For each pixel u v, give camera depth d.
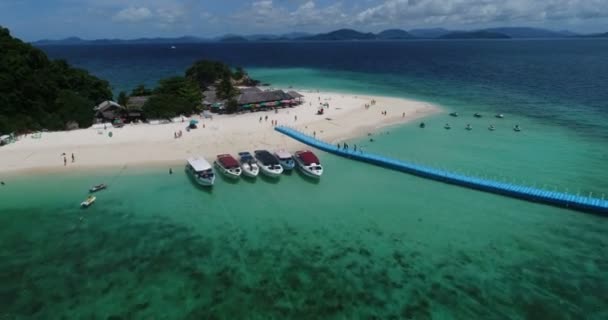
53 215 33.50
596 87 97.75
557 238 30.84
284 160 44.00
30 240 29.88
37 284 25.12
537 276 26.27
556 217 34.12
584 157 48.16
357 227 32.34
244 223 32.75
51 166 42.94
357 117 66.94
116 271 26.42
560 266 27.31
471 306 23.62
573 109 73.75
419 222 33.22
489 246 29.73
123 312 22.89
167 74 145.75
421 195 38.44
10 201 35.62
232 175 40.91
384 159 46.25
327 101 80.38
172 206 35.41
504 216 34.31
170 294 24.38
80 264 27.11
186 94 70.69
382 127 61.50
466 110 73.38
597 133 58.09
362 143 53.84
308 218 33.69
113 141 50.62
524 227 32.53
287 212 34.66
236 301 23.86
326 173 43.66
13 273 26.11
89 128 56.44
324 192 38.84
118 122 58.97
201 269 26.75
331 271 26.70
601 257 28.38
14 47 63.75
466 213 34.81
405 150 51.09
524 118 67.31
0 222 32.22
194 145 50.31
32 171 41.66
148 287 24.97
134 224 32.34
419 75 129.50
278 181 41.31
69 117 56.41
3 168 42.00
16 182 39.25
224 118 64.62
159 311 22.98
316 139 54.41
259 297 24.22
